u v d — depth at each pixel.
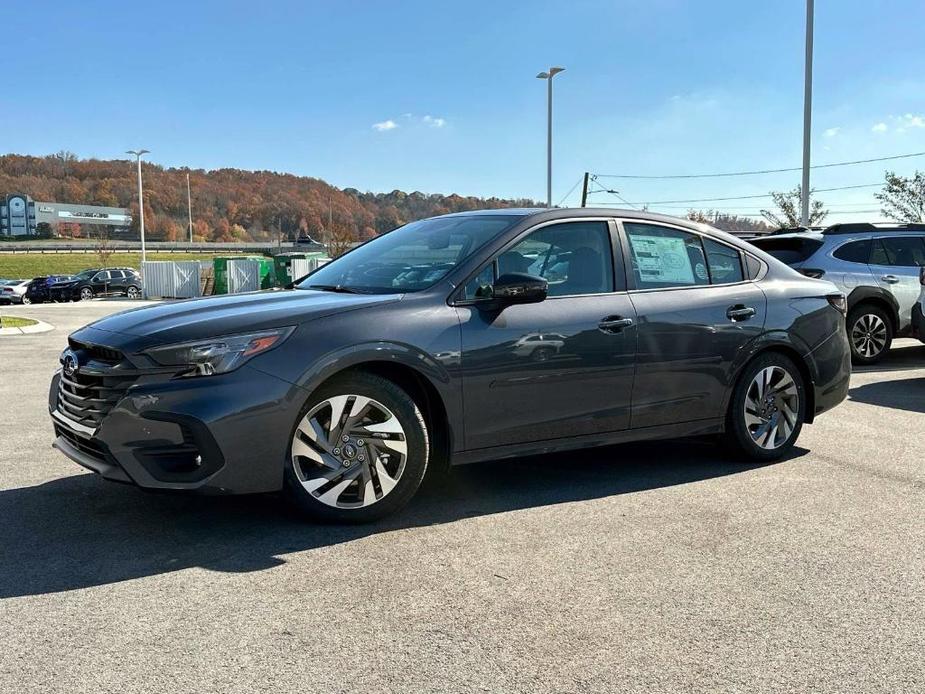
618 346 4.64
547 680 2.61
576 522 4.14
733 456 5.36
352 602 3.16
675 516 4.25
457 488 4.73
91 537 3.85
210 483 3.62
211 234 173.00
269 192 194.50
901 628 3.01
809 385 5.49
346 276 4.76
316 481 3.91
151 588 3.27
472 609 3.12
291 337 3.79
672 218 5.18
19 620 2.98
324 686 2.55
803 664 2.74
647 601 3.21
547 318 4.43
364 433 3.98
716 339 5.02
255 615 3.04
